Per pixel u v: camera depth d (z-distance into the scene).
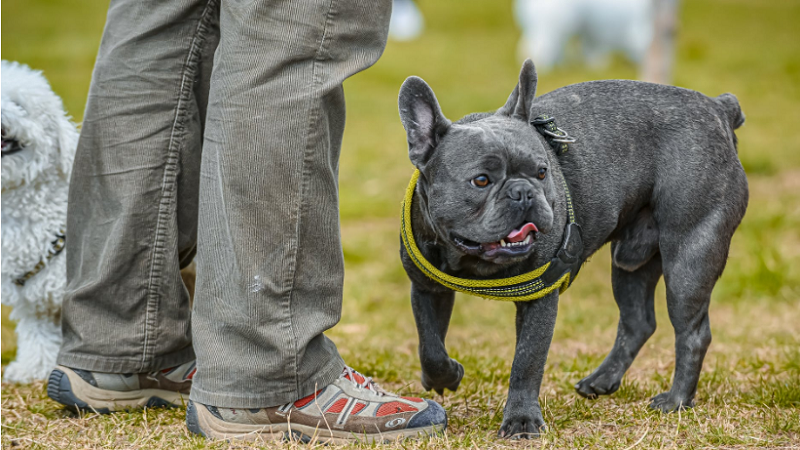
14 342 6.03
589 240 4.22
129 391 4.15
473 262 3.88
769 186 11.88
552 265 3.84
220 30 3.90
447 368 4.11
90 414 4.12
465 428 4.00
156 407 4.23
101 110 3.99
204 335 3.61
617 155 4.27
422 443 3.61
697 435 3.77
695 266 4.28
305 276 3.59
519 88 3.94
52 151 4.96
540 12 24.81
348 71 3.52
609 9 24.39
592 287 8.01
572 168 4.14
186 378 4.23
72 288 4.10
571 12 24.44
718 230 4.29
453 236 3.77
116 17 4.04
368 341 6.09
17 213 4.96
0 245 4.95
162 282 4.06
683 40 27.48
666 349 5.85
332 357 3.76
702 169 4.28
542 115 4.18
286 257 3.52
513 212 3.55
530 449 3.59
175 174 4.03
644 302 4.82
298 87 3.45
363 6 3.51
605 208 4.21
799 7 34.62
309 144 3.50
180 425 3.94
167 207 4.02
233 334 3.57
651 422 4.02
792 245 9.02
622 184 4.27
